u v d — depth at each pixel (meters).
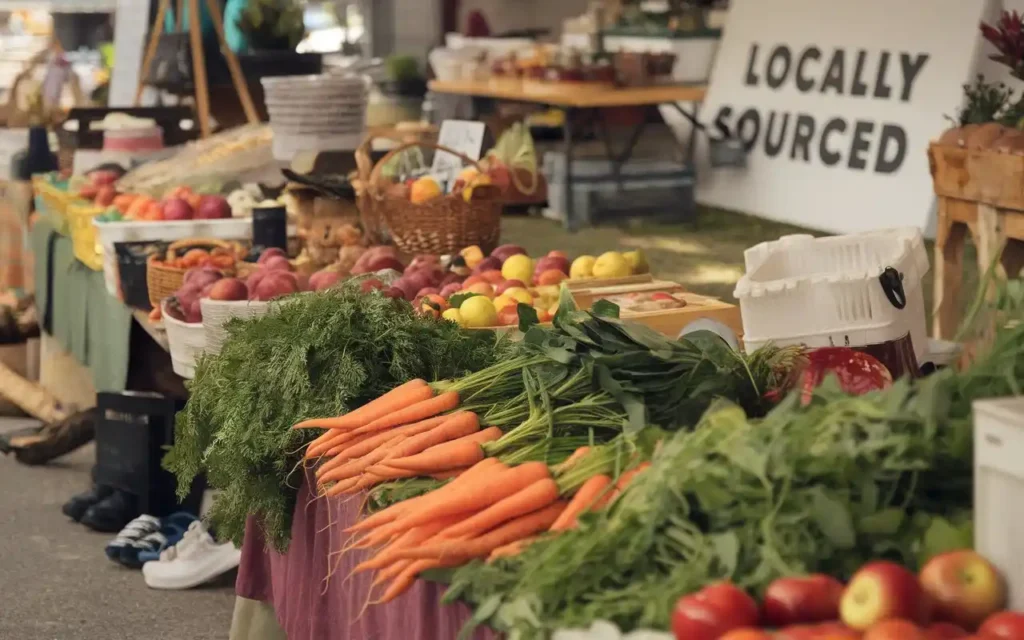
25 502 4.96
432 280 3.53
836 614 1.42
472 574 1.75
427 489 2.18
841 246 2.92
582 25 11.30
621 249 8.27
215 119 6.84
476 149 4.77
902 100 7.91
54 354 5.88
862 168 8.17
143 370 4.52
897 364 2.69
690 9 10.00
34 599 4.02
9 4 13.05
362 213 4.41
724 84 9.70
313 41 14.97
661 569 1.58
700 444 1.65
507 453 2.23
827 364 2.33
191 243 4.25
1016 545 1.39
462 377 2.62
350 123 5.17
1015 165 4.44
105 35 12.42
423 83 10.92
